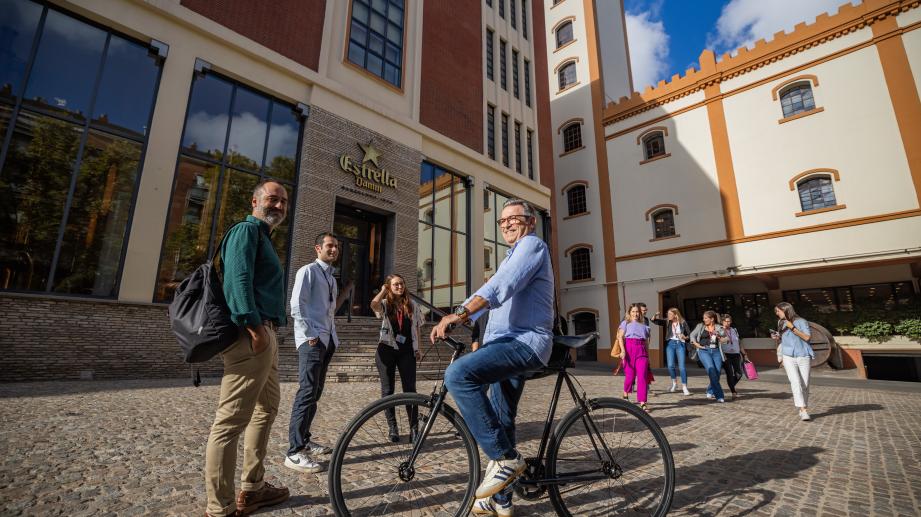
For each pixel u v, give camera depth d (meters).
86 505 2.53
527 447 4.22
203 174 10.59
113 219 9.10
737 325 20.34
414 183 15.49
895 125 15.43
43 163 8.48
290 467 3.36
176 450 3.65
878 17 16.06
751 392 9.77
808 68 17.45
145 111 9.91
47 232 8.34
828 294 18.30
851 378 14.77
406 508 2.45
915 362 15.58
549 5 28.06
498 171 19.48
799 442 4.84
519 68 22.72
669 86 21.27
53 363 7.89
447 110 17.64
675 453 4.32
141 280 9.10
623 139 22.86
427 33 17.47
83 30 9.34
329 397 6.80
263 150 11.87
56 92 8.81
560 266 24.06
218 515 2.36
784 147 17.64
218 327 2.23
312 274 3.82
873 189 15.48
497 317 2.50
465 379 2.29
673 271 19.89
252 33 11.88
